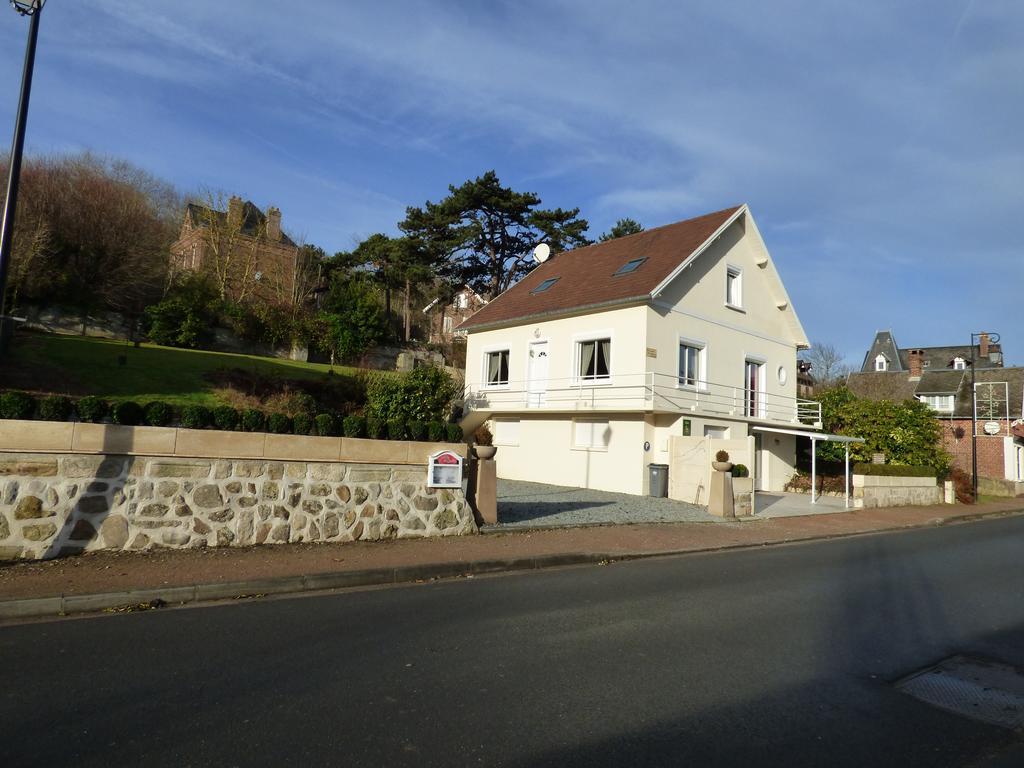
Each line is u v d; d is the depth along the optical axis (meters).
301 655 5.19
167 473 8.44
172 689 4.43
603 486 20.97
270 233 40.56
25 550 7.52
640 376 20.33
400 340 38.28
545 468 22.97
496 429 25.25
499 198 36.06
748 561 10.69
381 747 3.67
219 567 7.68
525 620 6.43
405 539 10.17
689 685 4.81
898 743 4.01
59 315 24.81
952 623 6.95
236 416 9.07
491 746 3.73
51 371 17.47
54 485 7.76
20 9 8.45
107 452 8.05
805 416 27.00
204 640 5.52
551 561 9.62
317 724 3.94
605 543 11.16
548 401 23.05
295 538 9.25
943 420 38.66
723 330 23.56
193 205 37.84
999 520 20.88
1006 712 4.56
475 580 8.41
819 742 3.97
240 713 4.07
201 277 31.58
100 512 7.98
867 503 21.03
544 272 28.41
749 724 4.18
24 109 8.31
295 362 29.09
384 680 4.69
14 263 23.06
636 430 20.34
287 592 7.38
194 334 27.62
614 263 24.70
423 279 37.31
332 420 9.88
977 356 55.91
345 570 7.89
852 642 6.10
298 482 9.38
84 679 4.58
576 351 22.55
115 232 26.84
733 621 6.67
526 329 24.38
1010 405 37.53
